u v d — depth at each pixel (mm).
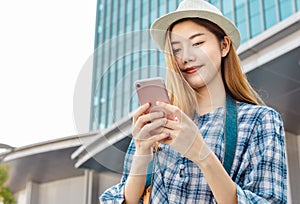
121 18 22594
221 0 14914
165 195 1455
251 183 1371
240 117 1491
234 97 1576
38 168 13578
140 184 1524
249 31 13578
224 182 1298
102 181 12648
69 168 13469
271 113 1482
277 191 1354
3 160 12594
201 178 1430
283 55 6207
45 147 11523
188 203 1418
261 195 1349
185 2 1688
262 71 6621
